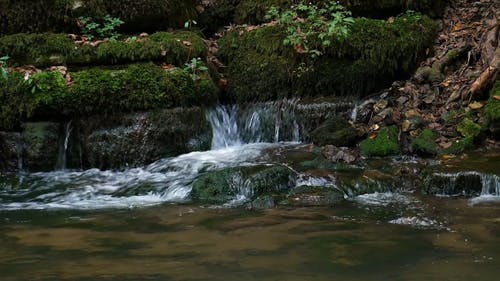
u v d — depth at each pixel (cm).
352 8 797
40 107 628
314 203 489
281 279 334
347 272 344
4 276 345
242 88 743
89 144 642
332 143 641
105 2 759
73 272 350
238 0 848
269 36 754
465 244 388
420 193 524
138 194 551
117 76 647
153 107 650
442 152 601
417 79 720
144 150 642
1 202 534
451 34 768
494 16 761
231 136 722
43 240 414
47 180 605
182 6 810
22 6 733
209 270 350
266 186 527
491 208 471
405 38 741
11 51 680
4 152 635
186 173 600
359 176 539
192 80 673
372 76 732
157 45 696
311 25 745
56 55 679
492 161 562
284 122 708
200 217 465
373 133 651
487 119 625
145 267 357
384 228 424
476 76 693
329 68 728
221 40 789
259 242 400
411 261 360
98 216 478
